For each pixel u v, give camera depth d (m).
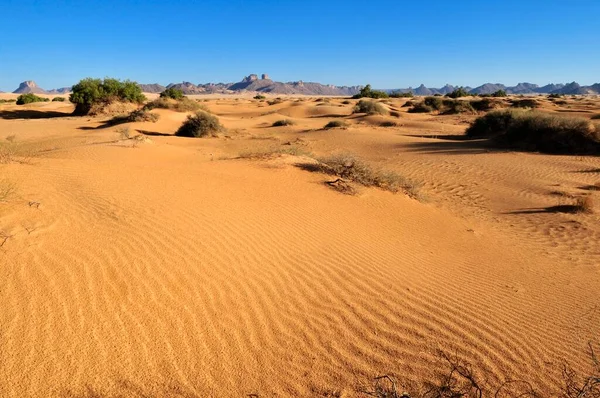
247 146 22.97
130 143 16.72
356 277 5.91
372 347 4.29
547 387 3.88
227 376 3.69
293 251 6.46
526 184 15.07
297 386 3.68
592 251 8.79
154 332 4.06
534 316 5.30
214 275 5.25
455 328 4.78
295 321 4.61
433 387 3.76
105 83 47.00
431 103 55.91
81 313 4.11
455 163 18.50
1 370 3.34
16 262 4.66
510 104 55.59
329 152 21.52
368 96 91.56
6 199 6.12
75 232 5.61
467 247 8.44
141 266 5.08
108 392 3.32
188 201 7.64
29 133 28.28
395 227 9.02
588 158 19.14
